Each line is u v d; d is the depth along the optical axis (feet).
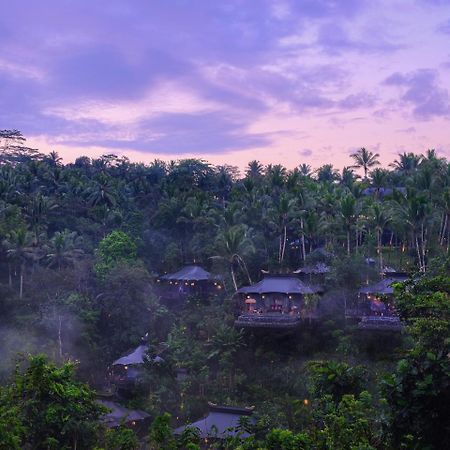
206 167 425.28
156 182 434.71
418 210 237.25
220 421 131.03
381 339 177.68
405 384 43.19
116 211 314.96
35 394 60.23
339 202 264.11
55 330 212.02
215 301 241.14
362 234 286.25
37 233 277.44
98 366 212.84
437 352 43.11
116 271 234.99
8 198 307.99
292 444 49.83
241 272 252.83
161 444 57.77
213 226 291.79
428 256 245.65
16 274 264.93
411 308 47.55
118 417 156.76
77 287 240.32
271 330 197.98
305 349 191.83
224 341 196.24
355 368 66.74
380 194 353.51
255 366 192.85
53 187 362.74
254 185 335.88
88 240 291.79
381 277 210.59
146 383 188.24
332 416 51.80
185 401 176.96
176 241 305.94
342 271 202.18
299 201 276.21
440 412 42.55
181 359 198.80
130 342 221.46
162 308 237.45
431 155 421.18
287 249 276.41
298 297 216.54
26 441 58.75
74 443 60.70
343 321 194.39
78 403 63.16
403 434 43.19
